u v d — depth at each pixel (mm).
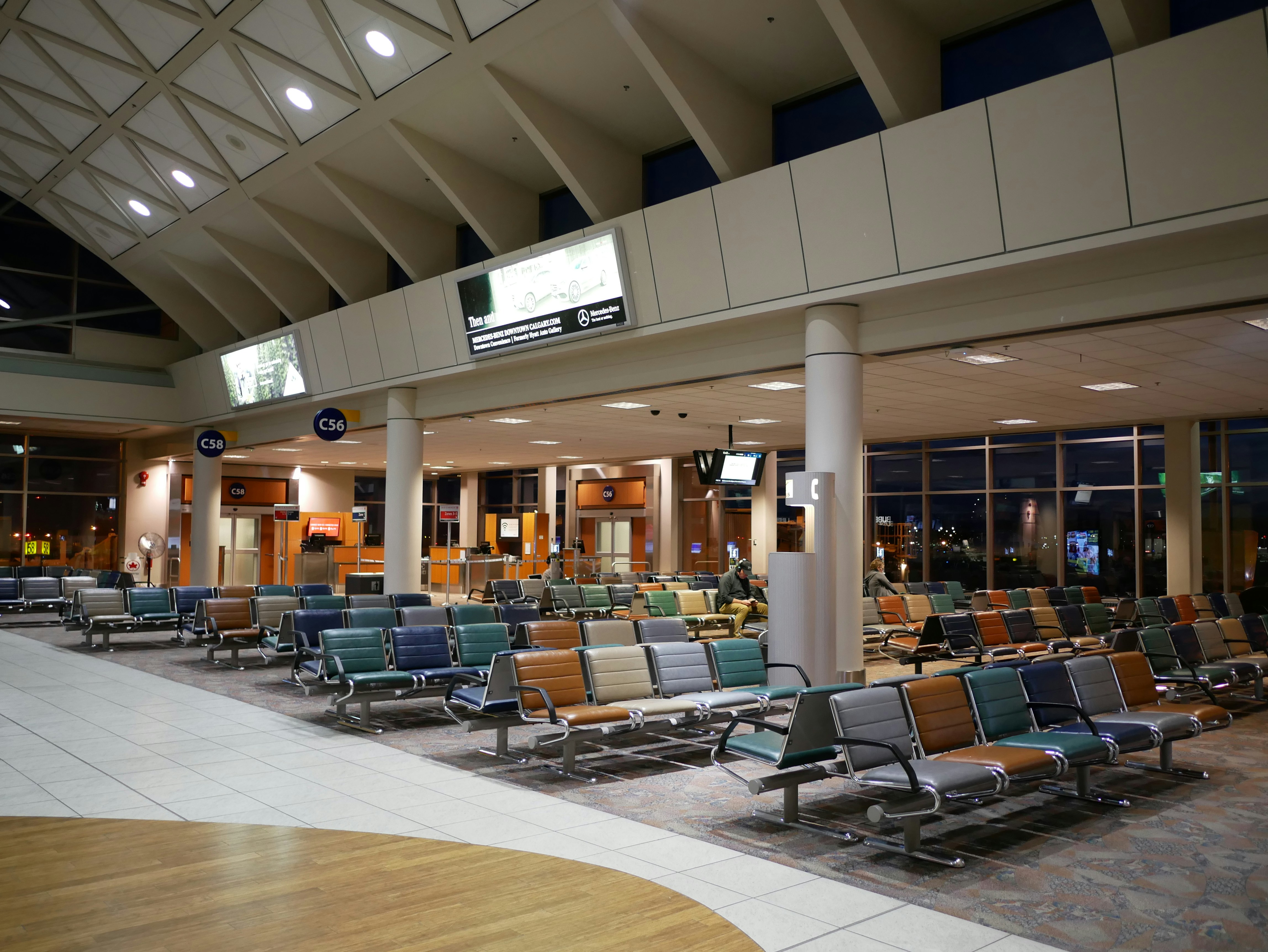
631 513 29406
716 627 16062
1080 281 9125
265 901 3932
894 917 4254
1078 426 19719
